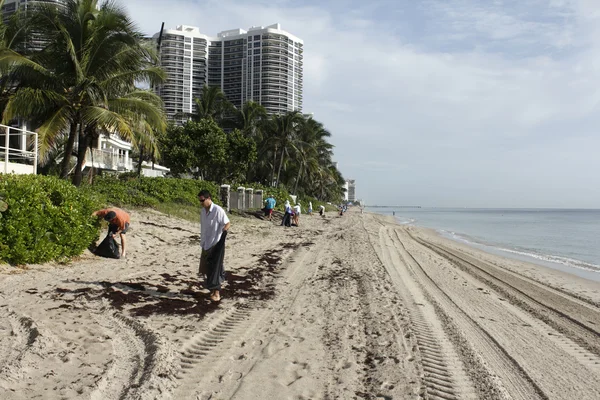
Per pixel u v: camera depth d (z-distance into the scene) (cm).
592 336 686
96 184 2000
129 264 991
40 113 1733
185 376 427
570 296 1070
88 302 643
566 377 497
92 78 1650
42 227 855
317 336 579
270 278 971
